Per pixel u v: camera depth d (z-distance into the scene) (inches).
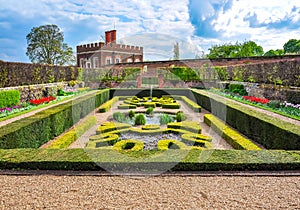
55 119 289.7
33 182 146.9
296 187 140.9
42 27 1243.8
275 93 526.6
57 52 1270.9
